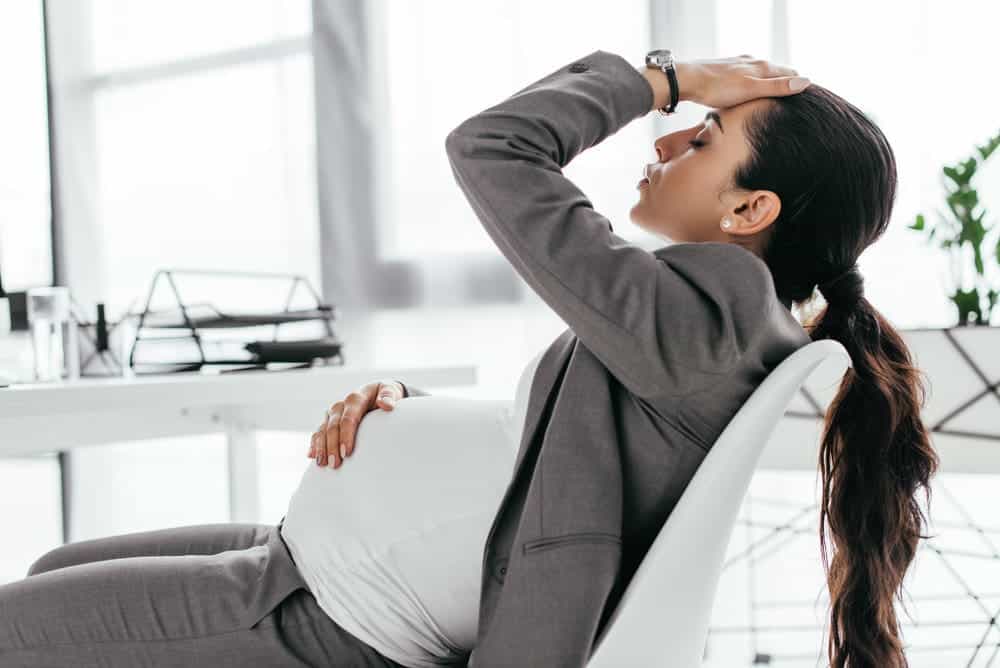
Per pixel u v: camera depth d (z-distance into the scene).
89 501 3.36
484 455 0.93
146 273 3.25
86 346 2.03
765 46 2.39
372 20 2.90
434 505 0.92
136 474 3.32
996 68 2.23
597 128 0.95
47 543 3.36
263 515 3.06
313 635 0.93
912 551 0.99
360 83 2.92
